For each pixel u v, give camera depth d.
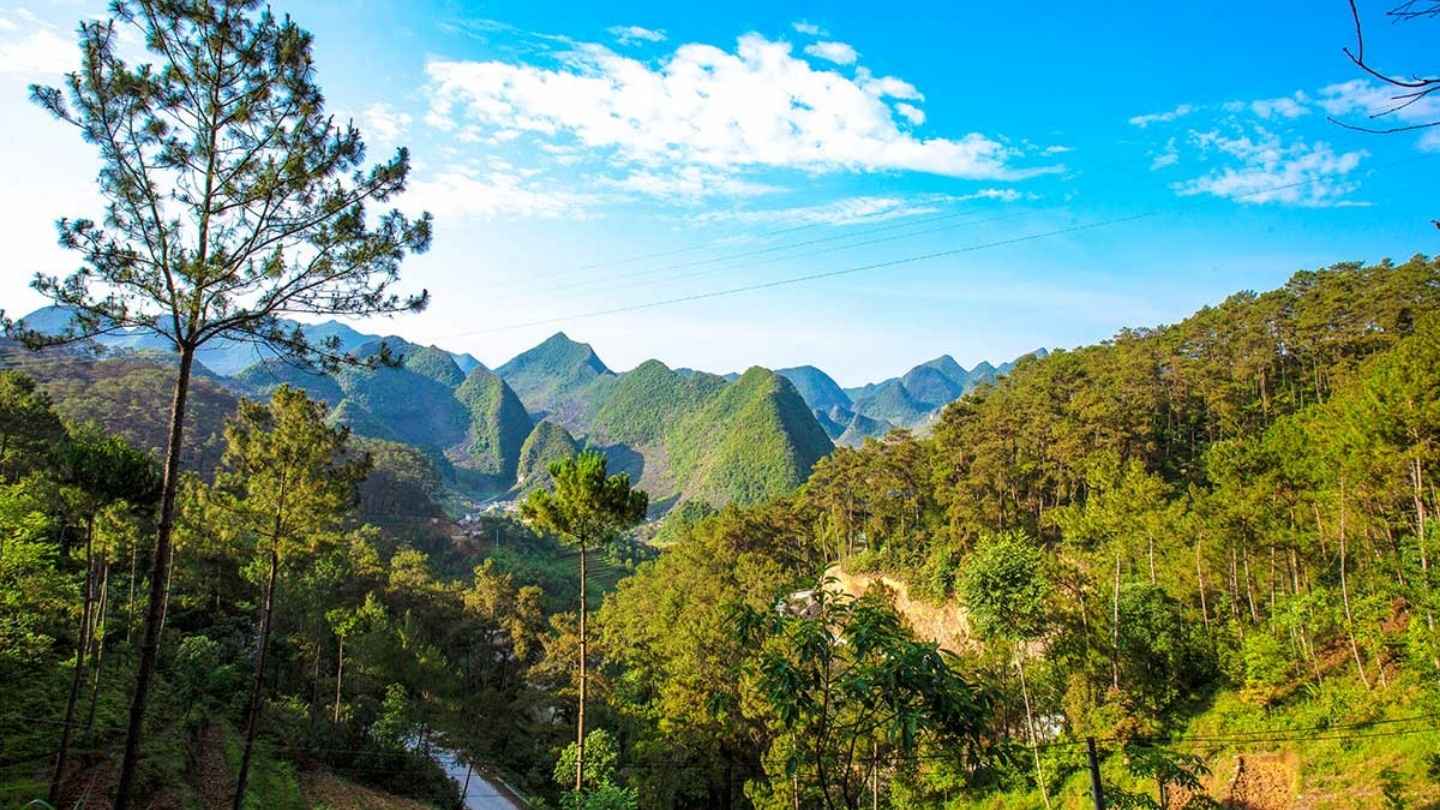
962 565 44.53
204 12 11.81
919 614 50.78
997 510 55.12
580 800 23.66
